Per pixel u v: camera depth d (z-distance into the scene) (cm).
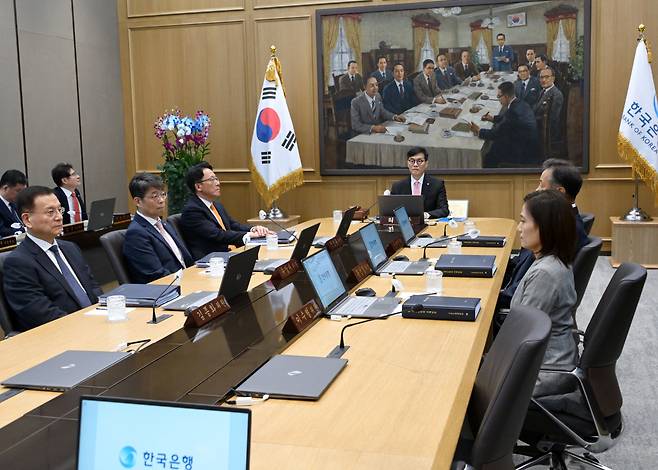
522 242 279
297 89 891
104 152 911
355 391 208
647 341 513
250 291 354
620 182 823
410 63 856
